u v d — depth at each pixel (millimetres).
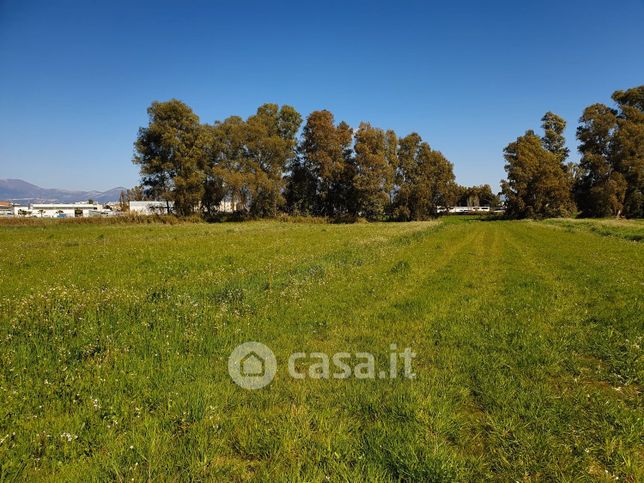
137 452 4062
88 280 13047
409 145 93000
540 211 84250
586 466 4086
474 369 6254
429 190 90750
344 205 86312
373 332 8062
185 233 38594
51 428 4430
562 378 6055
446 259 19922
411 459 4004
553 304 10312
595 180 75438
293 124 84000
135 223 60719
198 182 69375
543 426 4668
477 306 10219
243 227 51469
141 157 68000
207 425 4590
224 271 15031
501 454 4207
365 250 21984
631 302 10227
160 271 15172
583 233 37719
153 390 5348
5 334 7000
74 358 6277
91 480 3699
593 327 8359
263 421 4707
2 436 4223
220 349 6949
